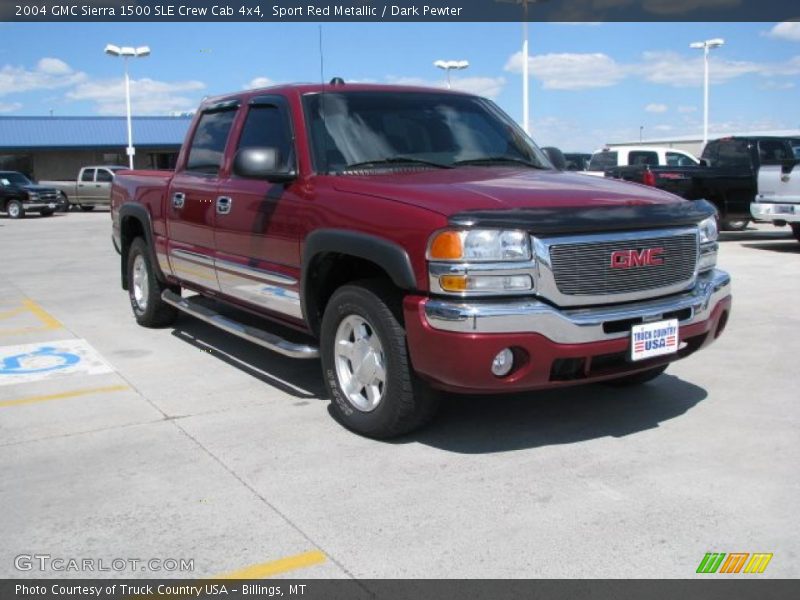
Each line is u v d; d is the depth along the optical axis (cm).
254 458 430
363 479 400
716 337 486
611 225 409
